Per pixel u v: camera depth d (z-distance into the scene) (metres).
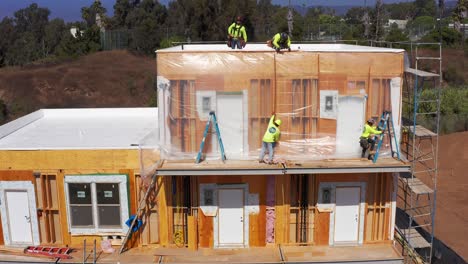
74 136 20.36
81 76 63.84
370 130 16.34
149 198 17.83
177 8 74.50
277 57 16.52
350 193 17.97
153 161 17.38
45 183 17.72
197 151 16.95
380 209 18.08
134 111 24.80
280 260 17.02
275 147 16.98
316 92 16.72
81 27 91.31
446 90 48.75
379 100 16.81
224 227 18.00
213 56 16.50
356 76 16.62
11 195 17.88
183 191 17.77
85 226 18.05
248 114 16.78
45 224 17.92
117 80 63.91
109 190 17.75
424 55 64.31
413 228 20.58
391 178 17.84
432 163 34.00
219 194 17.77
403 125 20.14
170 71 16.52
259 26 69.56
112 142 19.14
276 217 17.89
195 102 16.69
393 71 16.62
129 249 17.88
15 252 17.75
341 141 16.95
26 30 106.56
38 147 17.95
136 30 74.50
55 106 58.28
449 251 21.06
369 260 17.00
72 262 16.91
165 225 17.89
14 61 84.12
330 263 16.91
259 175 17.61
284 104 16.75
